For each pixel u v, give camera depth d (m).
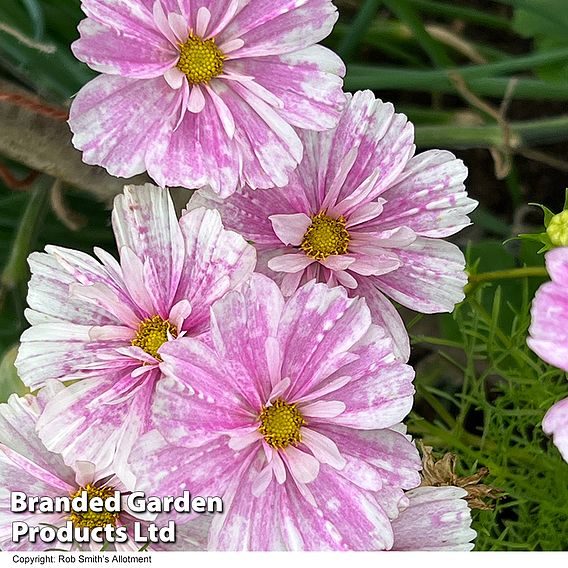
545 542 0.43
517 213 0.52
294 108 0.35
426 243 0.36
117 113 0.34
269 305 0.33
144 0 0.35
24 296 0.43
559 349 0.31
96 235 0.48
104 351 0.34
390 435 0.34
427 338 0.43
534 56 0.44
